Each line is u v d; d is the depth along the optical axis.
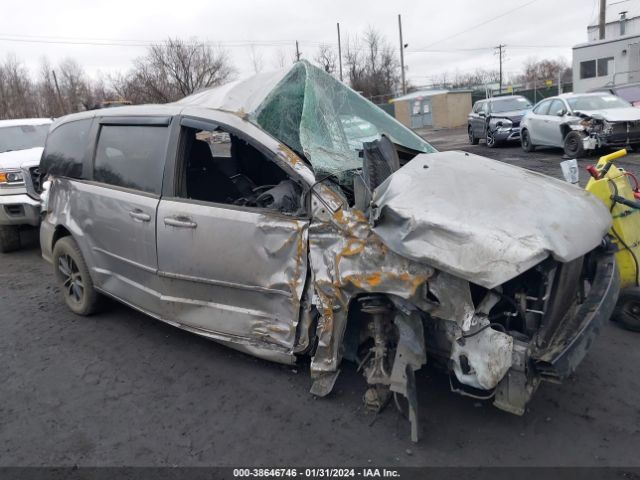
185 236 3.62
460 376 2.68
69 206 4.75
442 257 2.58
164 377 3.81
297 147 3.52
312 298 3.13
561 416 3.07
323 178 3.10
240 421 3.22
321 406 3.30
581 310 2.91
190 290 3.74
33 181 7.62
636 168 10.41
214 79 38.28
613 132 12.10
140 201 3.94
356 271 2.90
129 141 4.19
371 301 2.93
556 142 13.55
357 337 3.28
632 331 4.09
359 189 2.94
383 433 3.01
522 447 2.83
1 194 7.50
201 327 3.75
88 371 3.98
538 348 2.67
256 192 4.02
